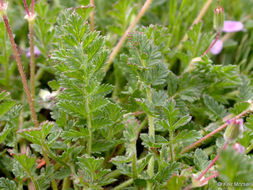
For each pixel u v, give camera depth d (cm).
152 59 24
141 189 23
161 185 23
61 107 22
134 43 24
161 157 22
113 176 25
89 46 22
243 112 24
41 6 28
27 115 27
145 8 28
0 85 29
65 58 22
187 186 22
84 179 22
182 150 24
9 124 24
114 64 28
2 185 23
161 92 24
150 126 23
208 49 26
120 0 28
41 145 23
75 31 22
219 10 26
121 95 27
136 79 25
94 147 23
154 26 25
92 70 22
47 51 28
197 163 23
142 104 23
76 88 22
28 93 24
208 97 26
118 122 24
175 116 22
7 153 26
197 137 23
